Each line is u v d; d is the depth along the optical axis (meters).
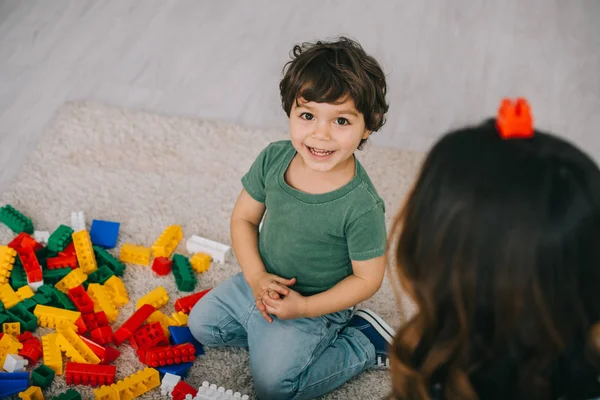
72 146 1.73
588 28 2.30
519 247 0.65
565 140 0.69
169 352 1.24
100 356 1.24
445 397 0.75
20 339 1.27
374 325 1.29
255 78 2.04
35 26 2.13
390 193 1.66
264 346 1.20
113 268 1.42
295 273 1.20
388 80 2.04
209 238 1.54
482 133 0.70
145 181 1.66
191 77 2.02
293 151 1.17
